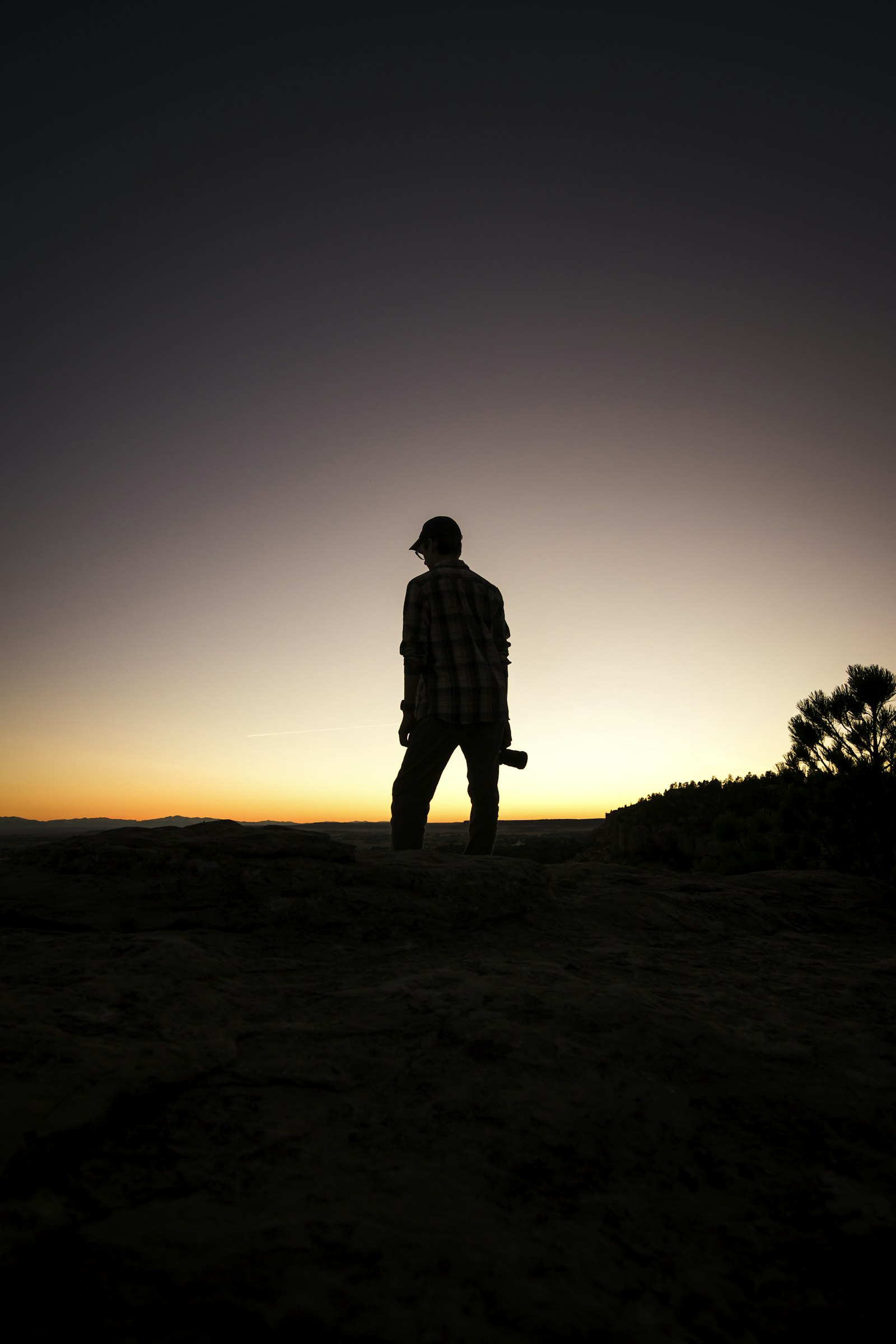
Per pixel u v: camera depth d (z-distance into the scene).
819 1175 1.00
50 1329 0.65
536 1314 0.71
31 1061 1.05
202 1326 0.67
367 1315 0.69
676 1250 0.83
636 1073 1.22
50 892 2.00
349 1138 1.00
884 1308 0.76
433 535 3.47
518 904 2.23
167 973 1.48
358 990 1.51
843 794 7.04
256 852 2.19
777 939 2.37
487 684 3.19
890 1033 1.49
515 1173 0.95
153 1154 0.92
